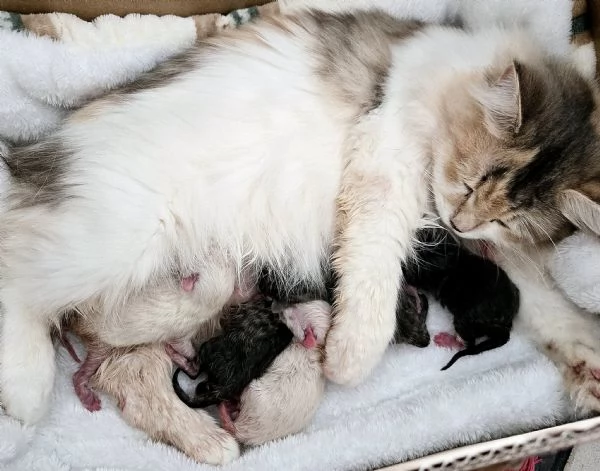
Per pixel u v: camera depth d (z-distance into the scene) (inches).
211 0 21.2
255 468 17.6
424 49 18.4
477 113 16.9
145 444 18.0
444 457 17.1
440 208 18.5
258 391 18.0
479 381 19.0
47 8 20.2
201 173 17.5
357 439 18.0
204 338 20.2
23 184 17.4
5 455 16.6
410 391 19.7
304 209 18.8
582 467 21.3
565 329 19.2
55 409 18.3
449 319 21.0
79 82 19.5
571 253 18.5
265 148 18.0
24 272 16.7
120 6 20.4
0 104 19.5
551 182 17.1
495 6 20.5
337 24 19.1
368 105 18.1
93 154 16.9
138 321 17.6
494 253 19.9
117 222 16.5
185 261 18.0
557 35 20.6
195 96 17.8
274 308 19.1
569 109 17.1
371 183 17.9
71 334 19.2
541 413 18.8
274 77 18.1
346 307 17.9
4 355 17.0
